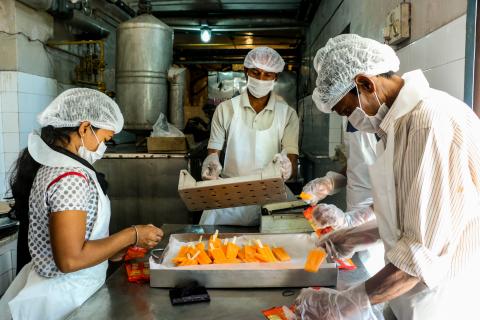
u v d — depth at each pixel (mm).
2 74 2912
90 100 1243
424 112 881
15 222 2094
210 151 2135
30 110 3074
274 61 1951
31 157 1266
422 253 841
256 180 1443
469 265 894
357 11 2514
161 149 3064
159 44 3373
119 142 4402
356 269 1376
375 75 989
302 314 999
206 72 6324
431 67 1333
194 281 1215
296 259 1312
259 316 1071
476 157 856
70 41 3432
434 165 847
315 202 1726
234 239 1428
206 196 1574
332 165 3150
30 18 3057
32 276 1269
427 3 1373
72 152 1254
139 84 3357
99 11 4102
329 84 1036
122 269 1381
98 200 1281
